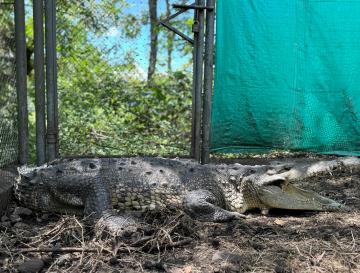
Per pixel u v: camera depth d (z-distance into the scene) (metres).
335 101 2.36
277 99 2.32
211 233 1.46
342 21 2.31
